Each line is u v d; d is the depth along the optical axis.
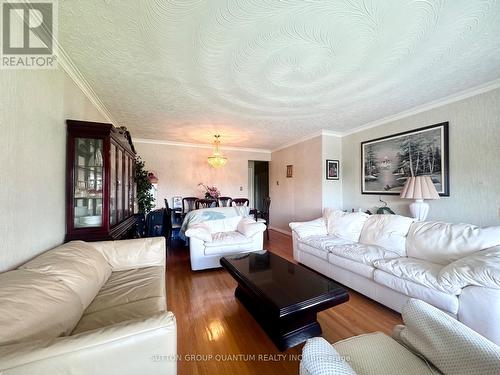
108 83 2.32
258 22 1.49
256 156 6.08
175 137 4.77
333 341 1.59
